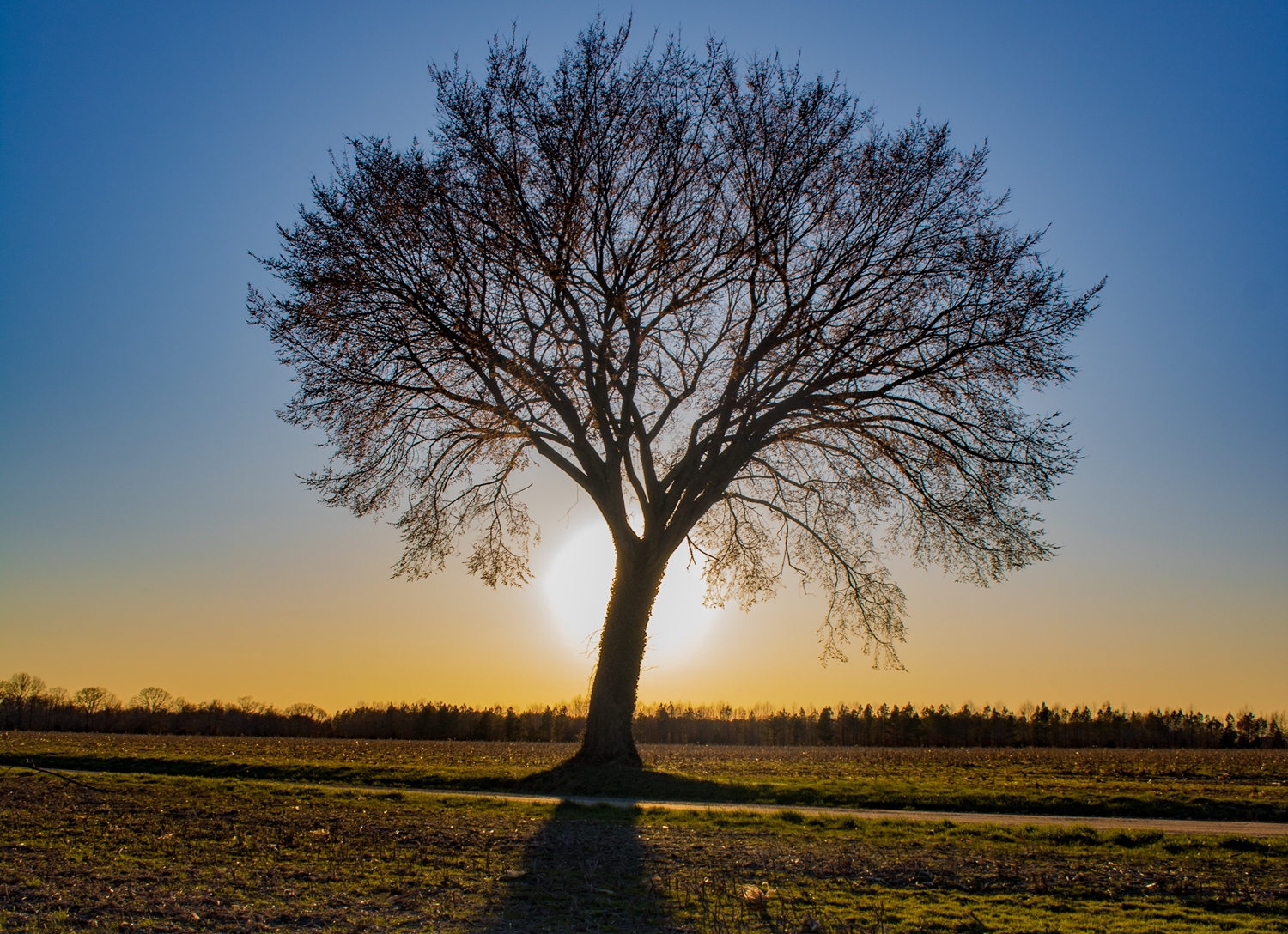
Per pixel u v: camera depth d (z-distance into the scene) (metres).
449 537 26.03
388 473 24.89
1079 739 124.50
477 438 25.78
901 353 23.22
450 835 14.63
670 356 26.67
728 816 17.11
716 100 23.48
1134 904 10.41
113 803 18.34
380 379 23.55
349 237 22.56
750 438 24.67
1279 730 125.00
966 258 22.53
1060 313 22.27
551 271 22.22
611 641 24.88
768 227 22.70
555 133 22.62
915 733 125.31
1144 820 18.25
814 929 9.09
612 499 24.72
